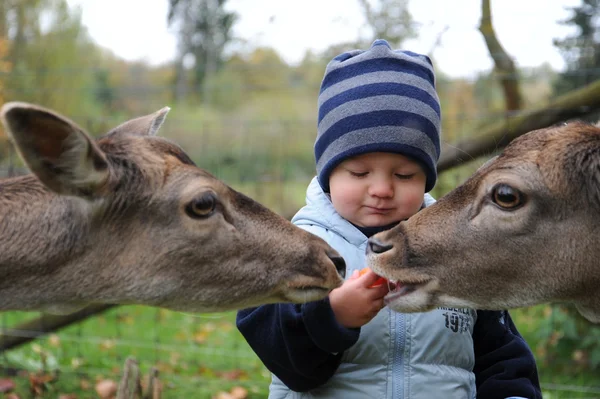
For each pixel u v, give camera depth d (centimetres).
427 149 361
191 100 2486
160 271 352
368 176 359
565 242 343
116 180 345
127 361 462
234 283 355
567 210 341
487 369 373
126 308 880
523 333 765
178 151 362
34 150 319
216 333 793
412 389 346
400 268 348
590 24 825
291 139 1560
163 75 3056
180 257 351
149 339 762
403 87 362
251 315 361
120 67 2738
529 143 350
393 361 348
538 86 956
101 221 350
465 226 350
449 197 358
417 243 350
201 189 347
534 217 341
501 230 345
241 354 720
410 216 370
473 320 371
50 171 327
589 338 679
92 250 353
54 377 629
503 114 625
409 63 372
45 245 353
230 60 3059
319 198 386
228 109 2266
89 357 696
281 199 1062
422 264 350
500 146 620
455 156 618
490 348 376
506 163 346
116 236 352
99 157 335
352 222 370
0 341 661
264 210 363
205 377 656
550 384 638
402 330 349
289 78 2175
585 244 342
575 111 608
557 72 825
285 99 2203
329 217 375
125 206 348
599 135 344
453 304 354
